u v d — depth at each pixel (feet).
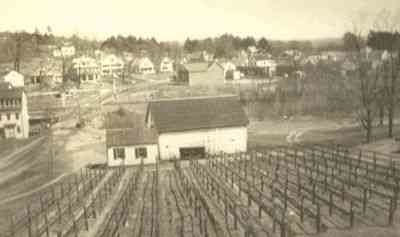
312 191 64.08
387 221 53.83
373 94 114.73
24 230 62.69
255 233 51.52
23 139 100.12
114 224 59.67
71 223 63.82
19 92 99.60
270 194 71.46
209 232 54.80
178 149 113.80
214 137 115.03
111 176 97.50
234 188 78.28
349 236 49.14
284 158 98.53
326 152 100.17
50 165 100.37
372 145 106.52
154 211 65.98
